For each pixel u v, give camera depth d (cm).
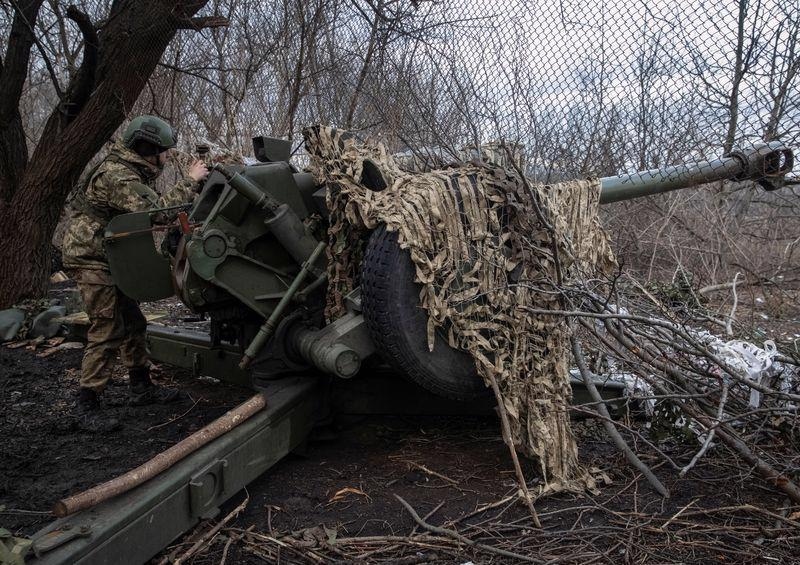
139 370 450
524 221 327
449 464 352
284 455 329
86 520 223
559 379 326
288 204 362
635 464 324
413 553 268
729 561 261
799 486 312
